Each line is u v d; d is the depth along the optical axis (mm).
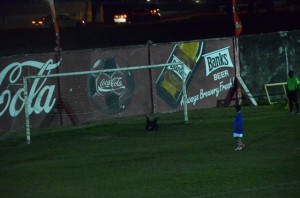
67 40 113812
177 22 132125
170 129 58656
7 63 62062
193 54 70312
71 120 64750
